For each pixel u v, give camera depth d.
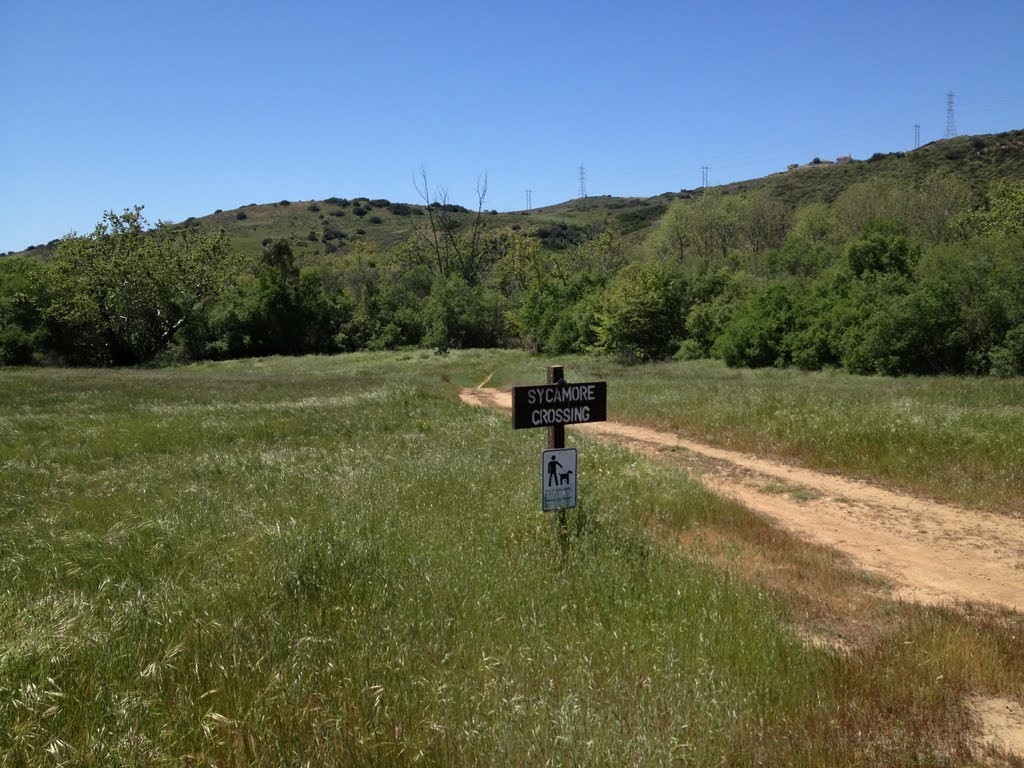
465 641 4.96
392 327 73.75
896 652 5.36
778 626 5.68
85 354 58.09
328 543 6.52
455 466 10.77
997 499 10.22
